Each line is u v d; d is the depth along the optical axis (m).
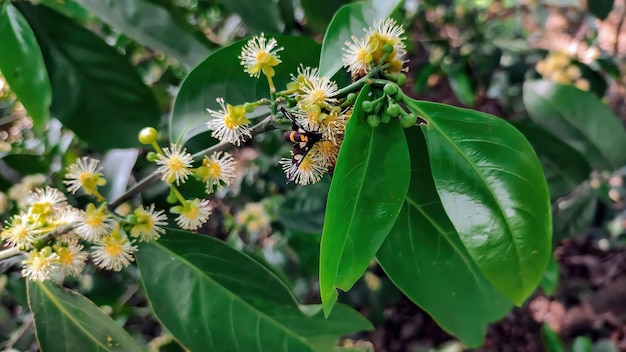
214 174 0.19
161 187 0.29
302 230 0.40
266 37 0.21
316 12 0.34
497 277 0.17
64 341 0.21
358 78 0.18
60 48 0.28
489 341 0.65
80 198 0.29
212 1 0.46
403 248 0.22
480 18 0.73
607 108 0.34
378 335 0.67
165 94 0.48
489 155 0.17
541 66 0.60
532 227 0.17
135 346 0.22
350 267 0.17
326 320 0.24
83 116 0.29
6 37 0.21
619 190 0.46
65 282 0.37
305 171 0.18
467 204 0.17
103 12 0.28
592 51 0.64
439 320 0.23
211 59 0.21
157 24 0.29
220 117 0.18
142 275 0.22
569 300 0.66
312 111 0.17
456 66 0.55
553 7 0.64
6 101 0.41
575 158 0.33
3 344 0.34
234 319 0.23
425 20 0.58
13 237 0.19
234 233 0.50
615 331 0.63
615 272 0.66
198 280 0.23
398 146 0.17
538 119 0.36
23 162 0.34
